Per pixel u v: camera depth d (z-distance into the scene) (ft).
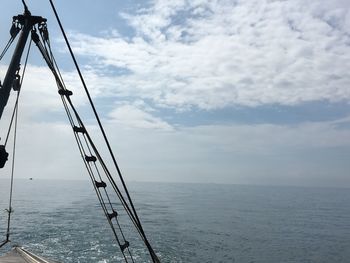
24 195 554.05
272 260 154.71
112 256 140.97
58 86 26.71
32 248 150.82
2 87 24.11
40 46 27.30
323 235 239.91
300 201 627.05
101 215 288.71
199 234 215.72
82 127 25.75
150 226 241.96
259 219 319.47
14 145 38.70
